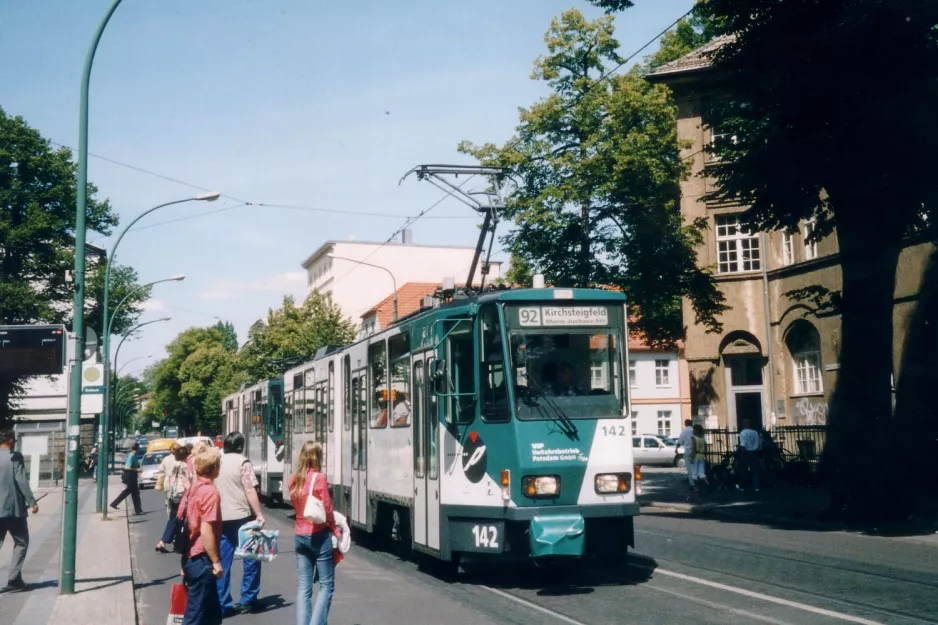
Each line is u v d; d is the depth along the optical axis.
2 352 12.73
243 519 11.05
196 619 8.62
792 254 30.81
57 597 12.16
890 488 17.97
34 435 44.09
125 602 11.70
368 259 90.94
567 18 33.16
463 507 12.16
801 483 27.28
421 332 13.73
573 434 11.82
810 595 10.43
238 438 11.21
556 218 31.80
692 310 33.06
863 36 16.53
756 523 19.11
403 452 14.39
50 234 50.88
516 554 12.23
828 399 28.22
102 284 56.84
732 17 18.53
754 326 32.03
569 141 33.22
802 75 17.36
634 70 36.12
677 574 12.21
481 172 18.44
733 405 32.78
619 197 31.67
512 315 12.05
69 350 13.05
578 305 12.29
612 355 12.27
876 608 9.61
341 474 18.62
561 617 9.76
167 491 18.19
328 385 20.20
